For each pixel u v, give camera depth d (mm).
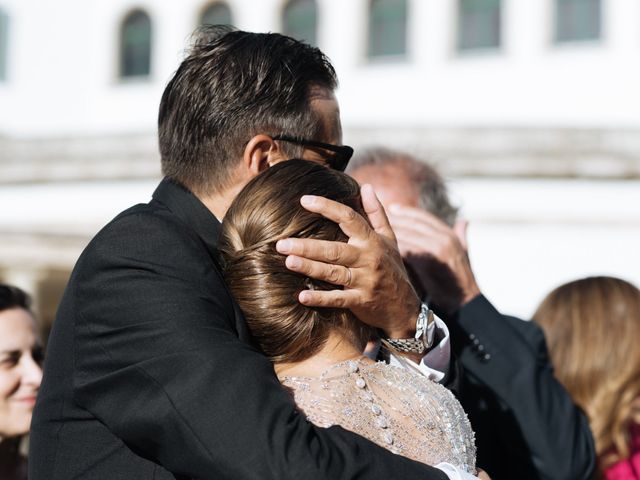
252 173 3078
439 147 17344
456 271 4043
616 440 4750
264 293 2707
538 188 17000
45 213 19953
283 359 2740
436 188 4820
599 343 4852
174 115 3127
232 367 2535
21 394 4746
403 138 17547
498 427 3984
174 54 24359
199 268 2730
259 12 23391
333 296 2713
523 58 21594
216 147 3076
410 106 22172
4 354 4730
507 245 17234
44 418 2779
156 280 2678
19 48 25484
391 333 2926
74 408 2721
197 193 3102
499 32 21859
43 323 22609
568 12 21484
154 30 24672
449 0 22172
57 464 2713
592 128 16781
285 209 2740
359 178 4789
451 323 4016
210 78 3098
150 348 2596
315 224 2732
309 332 2715
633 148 16500
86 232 19766
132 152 19453
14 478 4754
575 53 21297
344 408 2613
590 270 16812
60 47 25391
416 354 3020
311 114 3145
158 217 2822
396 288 2840
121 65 25125
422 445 2648
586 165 16641
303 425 2496
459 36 22203
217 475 2459
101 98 24984
